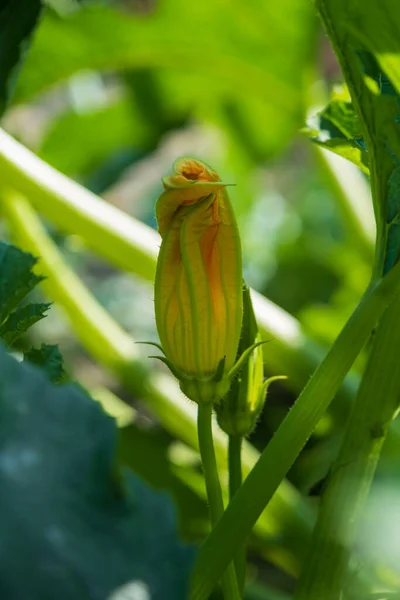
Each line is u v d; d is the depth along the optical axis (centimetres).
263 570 132
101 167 160
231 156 156
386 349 63
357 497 63
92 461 51
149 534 50
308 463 90
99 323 107
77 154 149
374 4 59
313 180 230
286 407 135
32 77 127
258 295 99
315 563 63
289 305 184
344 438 64
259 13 123
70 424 51
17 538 49
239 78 129
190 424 104
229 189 203
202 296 59
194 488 100
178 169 59
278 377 66
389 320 63
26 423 51
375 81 64
